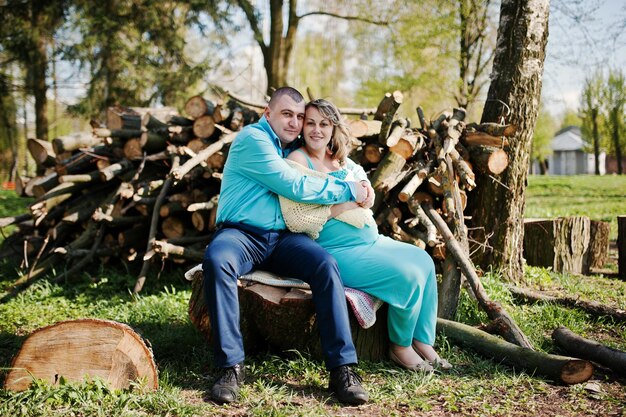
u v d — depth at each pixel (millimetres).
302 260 3592
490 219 6156
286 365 3766
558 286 6234
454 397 3365
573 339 4180
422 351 3920
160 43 17391
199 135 6484
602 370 3922
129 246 6598
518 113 6195
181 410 3105
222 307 3396
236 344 3400
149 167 6887
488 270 6137
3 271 7141
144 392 3291
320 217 3795
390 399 3352
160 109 8000
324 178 3822
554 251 7078
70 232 7129
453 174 5406
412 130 6180
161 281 6324
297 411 3143
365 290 3789
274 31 17922
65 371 3338
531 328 4645
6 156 33969
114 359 3328
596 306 5164
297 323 3758
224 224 3830
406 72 16438
